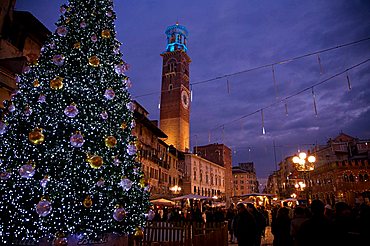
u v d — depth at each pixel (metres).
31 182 8.48
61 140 9.05
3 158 8.73
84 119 9.48
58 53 10.28
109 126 10.21
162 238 10.80
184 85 80.75
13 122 9.30
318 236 4.48
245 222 10.04
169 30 89.75
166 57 82.81
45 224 8.29
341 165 44.22
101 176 9.45
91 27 10.84
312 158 20.44
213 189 78.19
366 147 51.91
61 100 9.43
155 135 41.06
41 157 8.68
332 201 43.75
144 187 11.70
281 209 10.19
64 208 8.45
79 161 8.98
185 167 63.69
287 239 9.64
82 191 8.83
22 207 8.28
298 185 35.34
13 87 15.59
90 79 10.16
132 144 10.50
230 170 98.19
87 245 9.49
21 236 8.40
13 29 17.25
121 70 10.91
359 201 35.53
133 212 10.67
